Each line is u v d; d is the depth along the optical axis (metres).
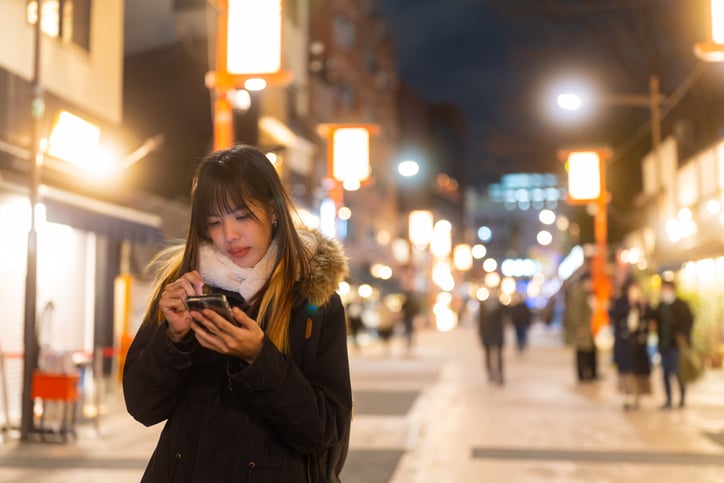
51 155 14.05
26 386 10.60
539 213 133.00
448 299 63.09
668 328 14.23
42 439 10.50
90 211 13.27
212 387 2.42
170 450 2.44
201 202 2.46
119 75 16.92
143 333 2.57
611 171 43.41
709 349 22.77
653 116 26.48
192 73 25.17
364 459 9.57
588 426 12.24
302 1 36.06
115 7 16.77
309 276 2.50
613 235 46.06
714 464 9.20
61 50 14.55
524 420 12.91
